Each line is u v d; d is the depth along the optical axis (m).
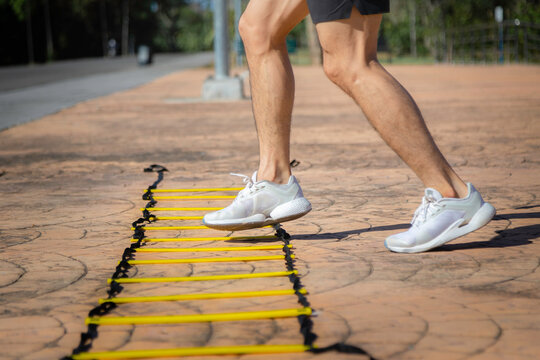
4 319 1.96
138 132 7.43
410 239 2.53
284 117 2.73
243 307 2.01
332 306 2.00
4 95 14.60
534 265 2.37
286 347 1.67
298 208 2.73
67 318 1.96
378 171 4.62
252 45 2.71
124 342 1.75
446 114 8.62
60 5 64.88
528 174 4.30
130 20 90.19
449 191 2.54
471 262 2.43
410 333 1.79
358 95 2.47
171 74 26.80
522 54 29.53
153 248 2.71
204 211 3.46
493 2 37.25
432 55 45.38
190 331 1.82
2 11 54.16
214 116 9.22
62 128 7.95
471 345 1.70
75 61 60.25
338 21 2.42
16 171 4.89
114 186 4.26
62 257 2.62
